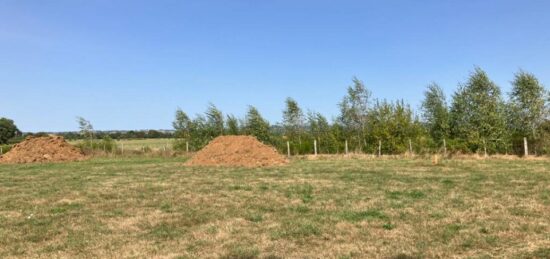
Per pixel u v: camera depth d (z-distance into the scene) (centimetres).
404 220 995
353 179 1738
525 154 2667
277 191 1464
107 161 3008
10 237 920
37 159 3045
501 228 894
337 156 3097
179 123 3831
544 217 980
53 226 1012
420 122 3275
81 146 3822
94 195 1445
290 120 3700
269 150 2670
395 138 3244
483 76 2964
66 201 1338
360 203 1212
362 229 924
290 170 2158
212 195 1405
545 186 1420
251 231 932
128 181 1811
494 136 2892
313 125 3634
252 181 1748
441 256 729
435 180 1642
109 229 977
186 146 3781
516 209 1073
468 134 2980
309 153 3531
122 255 781
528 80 2828
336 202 1238
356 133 3466
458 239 823
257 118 3722
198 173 2094
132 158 3306
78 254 795
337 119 3525
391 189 1449
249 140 2722
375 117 3347
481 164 2202
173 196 1400
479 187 1441
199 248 814
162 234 922
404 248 779
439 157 2664
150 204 1266
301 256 752
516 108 2878
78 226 1009
